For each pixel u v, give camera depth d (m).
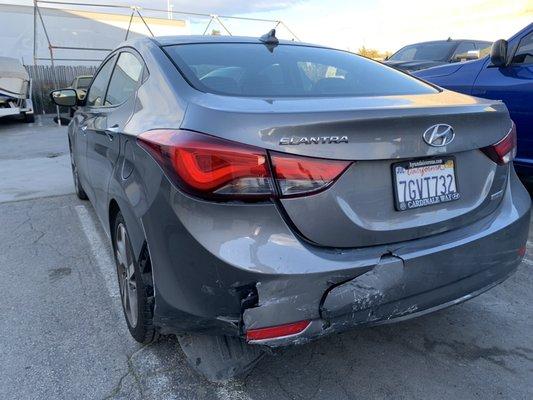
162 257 2.08
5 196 5.82
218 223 1.88
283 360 2.62
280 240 1.89
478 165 2.36
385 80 2.87
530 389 2.40
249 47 2.98
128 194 2.38
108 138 2.95
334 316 1.98
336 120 1.91
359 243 2.02
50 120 16.20
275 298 1.89
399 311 2.13
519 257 2.58
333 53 3.22
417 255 2.10
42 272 3.68
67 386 2.42
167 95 2.36
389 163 2.06
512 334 2.85
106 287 3.44
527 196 2.67
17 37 25.72
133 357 2.64
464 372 2.53
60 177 6.95
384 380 2.47
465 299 2.35
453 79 5.32
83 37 26.73
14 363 2.59
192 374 2.50
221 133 1.90
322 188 1.92
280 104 2.09
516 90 4.70
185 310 2.05
